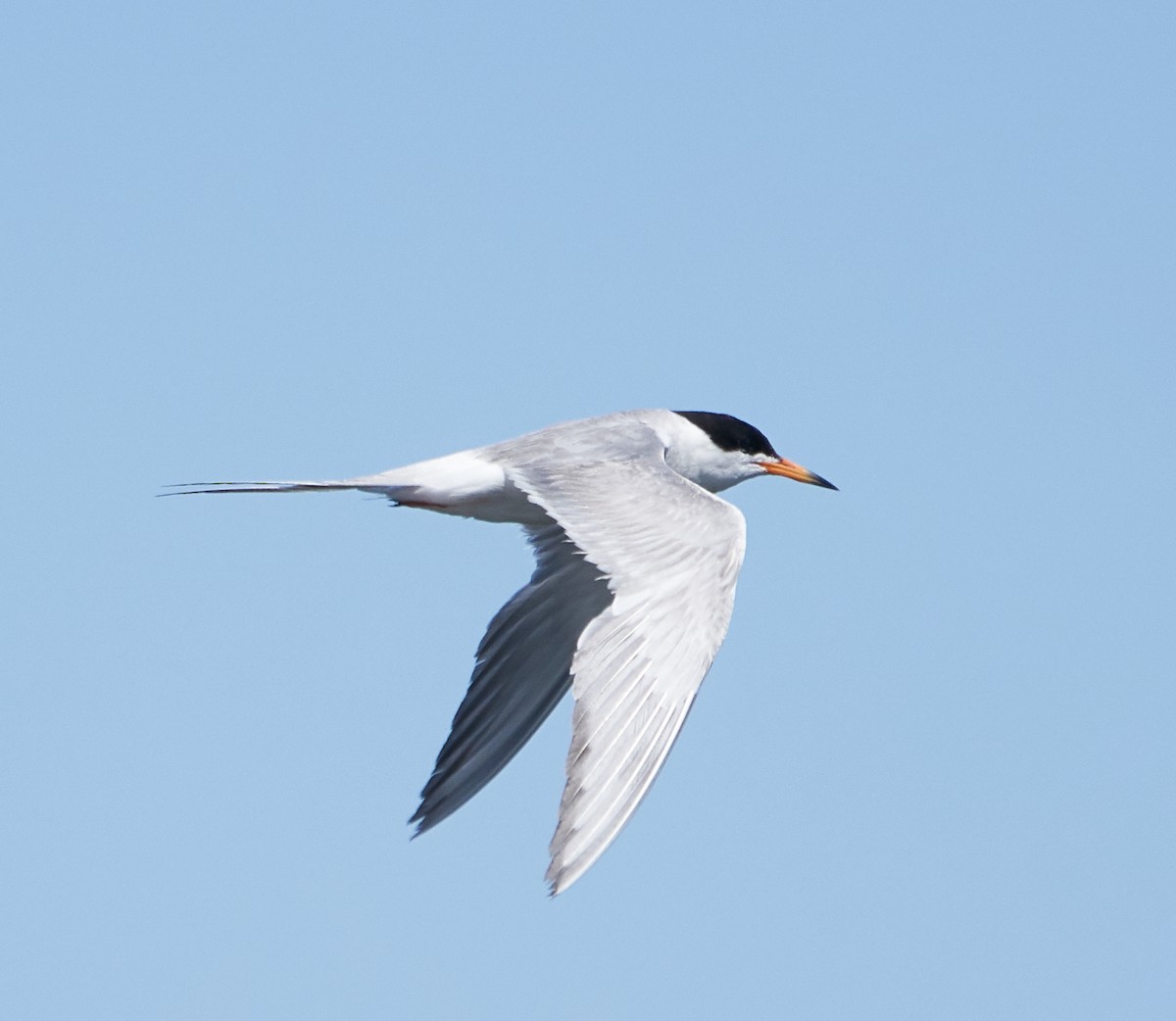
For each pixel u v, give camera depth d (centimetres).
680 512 1141
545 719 1419
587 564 1384
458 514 1384
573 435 1357
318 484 1333
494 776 1400
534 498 1199
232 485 1335
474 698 1392
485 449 1367
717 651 1054
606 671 1032
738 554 1102
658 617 1064
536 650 1406
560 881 951
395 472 1355
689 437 1656
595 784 988
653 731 1017
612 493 1184
